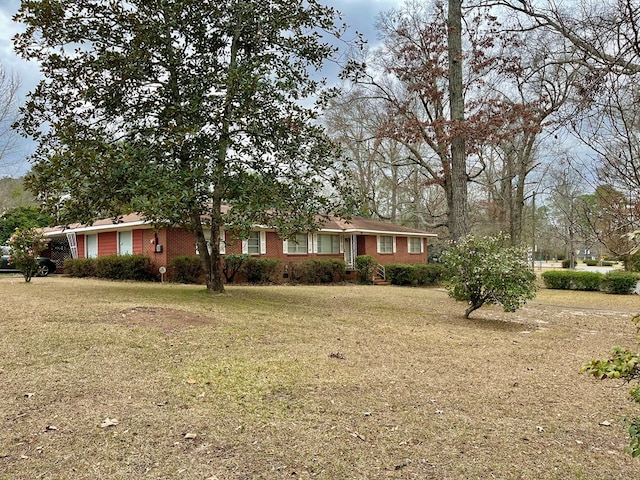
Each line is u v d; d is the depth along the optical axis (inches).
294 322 337.7
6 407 152.6
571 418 166.6
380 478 118.5
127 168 376.5
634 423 94.3
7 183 1051.9
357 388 190.2
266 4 444.5
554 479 120.3
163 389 177.6
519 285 384.8
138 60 403.5
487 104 618.2
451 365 237.5
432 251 1214.9
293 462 125.3
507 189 1064.8
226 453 129.1
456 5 582.6
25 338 239.5
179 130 367.2
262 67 439.2
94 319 293.9
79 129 412.8
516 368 237.8
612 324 414.0
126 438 135.0
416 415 163.5
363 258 847.1
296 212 426.6
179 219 422.0
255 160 459.8
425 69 673.0
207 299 430.3
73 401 160.9
